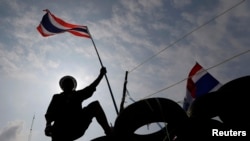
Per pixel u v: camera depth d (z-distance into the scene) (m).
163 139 6.47
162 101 6.77
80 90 6.32
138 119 6.62
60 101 6.30
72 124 6.05
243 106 6.43
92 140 6.40
